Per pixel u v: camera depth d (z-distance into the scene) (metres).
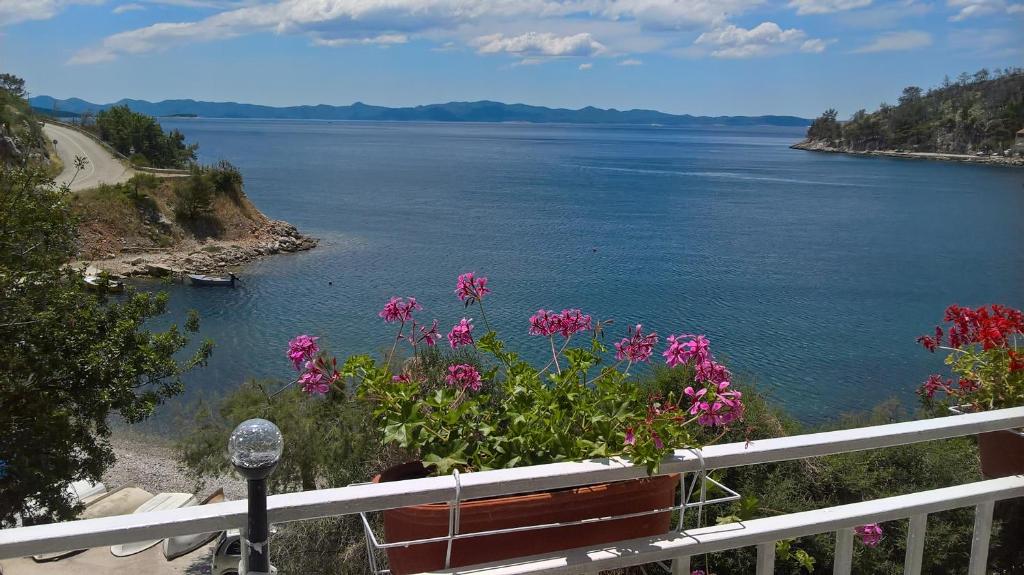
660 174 150.75
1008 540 3.04
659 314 42.56
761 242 69.12
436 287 48.31
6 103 78.25
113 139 104.38
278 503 1.70
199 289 47.38
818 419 27.30
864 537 3.04
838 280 52.88
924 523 2.40
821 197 109.88
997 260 61.75
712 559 4.03
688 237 71.25
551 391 2.52
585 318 3.12
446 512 2.01
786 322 41.19
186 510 1.65
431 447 2.29
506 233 71.62
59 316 13.85
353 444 6.53
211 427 14.58
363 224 75.06
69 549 1.57
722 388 2.33
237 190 65.88
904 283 52.25
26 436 12.66
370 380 2.40
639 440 2.04
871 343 37.25
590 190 115.19
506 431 2.38
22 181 14.66
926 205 101.44
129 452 21.64
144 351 14.85
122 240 55.41
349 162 167.12
